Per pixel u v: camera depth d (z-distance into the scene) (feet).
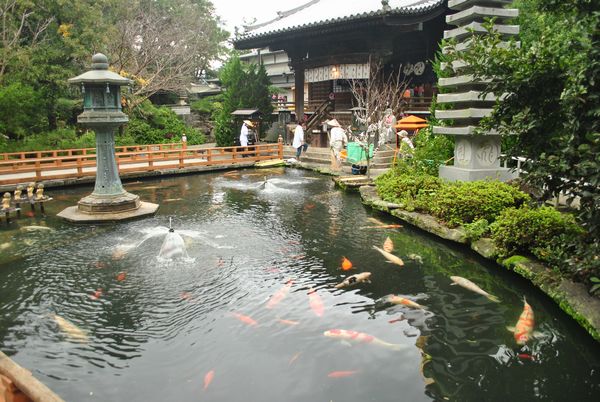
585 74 13.85
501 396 13.69
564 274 18.21
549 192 16.96
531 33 40.73
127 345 16.58
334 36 70.85
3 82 72.49
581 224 16.14
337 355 15.74
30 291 21.42
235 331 17.46
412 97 71.36
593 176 13.91
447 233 27.66
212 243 28.53
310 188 48.32
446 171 36.78
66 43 79.15
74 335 17.34
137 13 91.97
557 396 13.69
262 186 49.37
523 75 17.15
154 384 14.26
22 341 16.99
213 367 15.12
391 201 36.17
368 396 13.62
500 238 23.31
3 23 72.59
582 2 14.46
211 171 61.72
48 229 31.99
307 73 78.28
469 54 19.80
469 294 20.65
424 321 18.17
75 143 76.13
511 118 18.56
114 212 35.53
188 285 21.88
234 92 84.28
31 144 72.13
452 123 36.40
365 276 22.57
